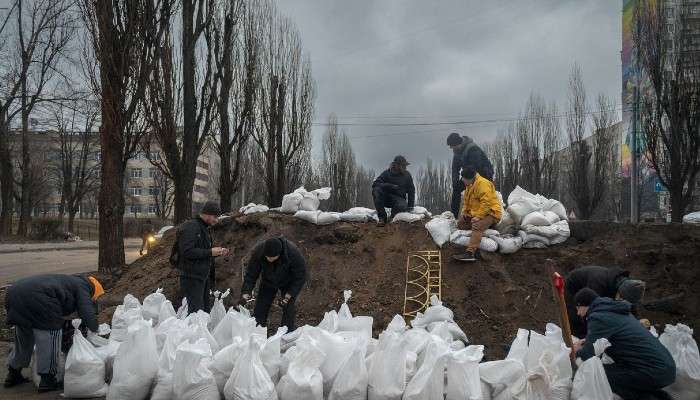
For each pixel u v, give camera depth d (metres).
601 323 4.56
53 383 5.34
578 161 30.67
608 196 36.66
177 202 12.62
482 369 4.79
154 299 6.71
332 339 5.08
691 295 7.14
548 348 4.77
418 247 8.49
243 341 5.20
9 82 28.34
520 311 7.32
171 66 12.18
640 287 5.07
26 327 5.27
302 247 8.96
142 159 78.94
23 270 16.62
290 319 6.38
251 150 28.69
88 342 5.26
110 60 10.63
